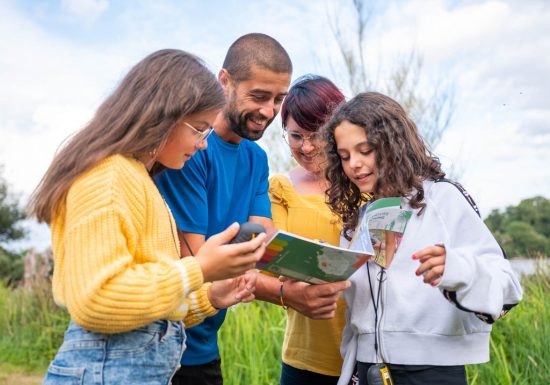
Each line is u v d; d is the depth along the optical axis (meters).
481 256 2.13
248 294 2.19
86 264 1.60
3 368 6.57
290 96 2.89
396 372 2.21
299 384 2.88
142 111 1.82
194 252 2.52
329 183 2.83
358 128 2.30
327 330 2.78
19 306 7.94
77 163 1.73
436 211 2.24
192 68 1.93
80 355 1.73
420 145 2.37
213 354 2.72
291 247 1.98
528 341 4.14
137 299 1.61
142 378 1.77
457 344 2.17
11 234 24.98
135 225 1.74
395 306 2.22
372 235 2.28
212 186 2.63
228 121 2.63
